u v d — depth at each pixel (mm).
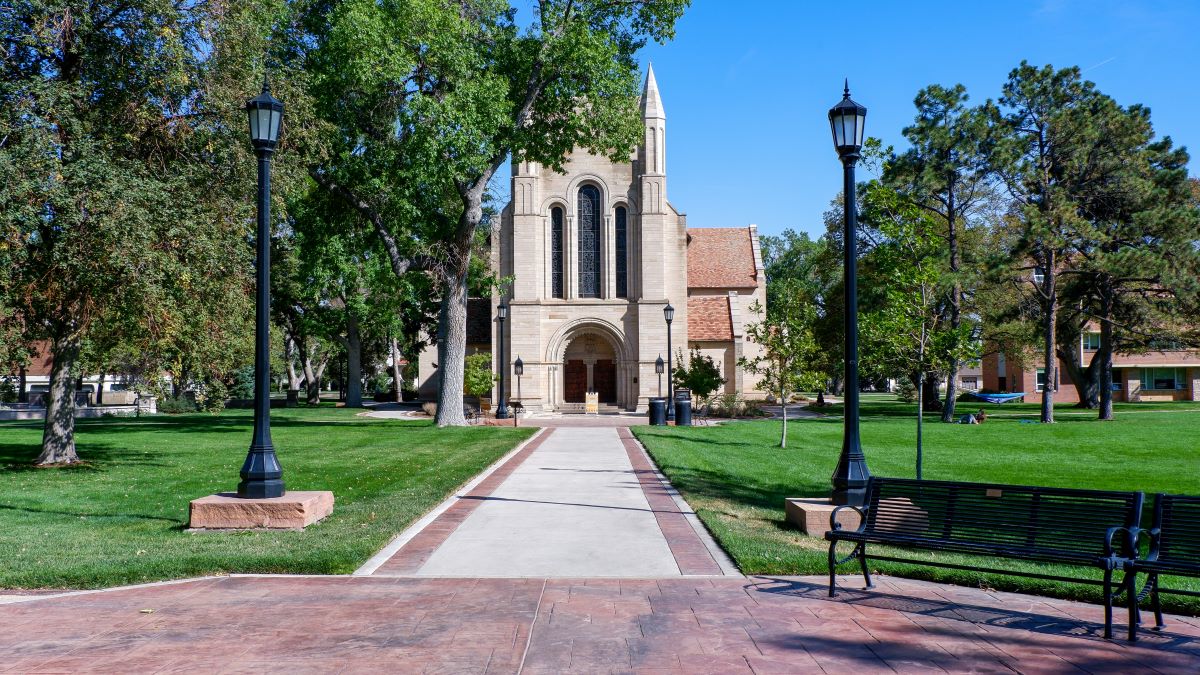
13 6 14500
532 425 33906
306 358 58125
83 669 5266
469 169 26094
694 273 56125
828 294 52031
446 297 31250
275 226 20531
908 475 18578
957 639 6027
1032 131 40094
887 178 38031
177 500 12703
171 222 15227
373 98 26750
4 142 14086
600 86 27875
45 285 14789
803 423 37250
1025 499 7367
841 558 8406
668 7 28047
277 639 5898
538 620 6387
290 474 15633
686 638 5973
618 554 8852
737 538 9344
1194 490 16172
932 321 15805
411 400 67000
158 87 15875
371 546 8797
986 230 44594
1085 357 65688
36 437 26281
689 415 34062
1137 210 39406
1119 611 6906
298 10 26250
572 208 45406
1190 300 37375
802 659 5539
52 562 8125
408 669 5277
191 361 17750
